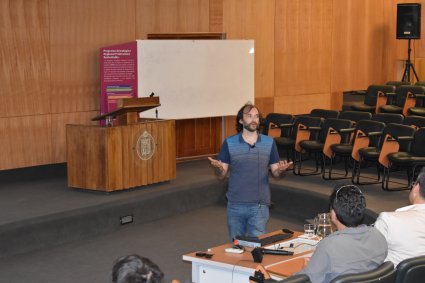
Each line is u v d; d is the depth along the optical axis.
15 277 6.73
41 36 9.66
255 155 5.74
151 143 9.04
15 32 9.41
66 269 7.00
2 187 9.13
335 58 13.92
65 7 9.89
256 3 12.31
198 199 9.57
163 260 7.34
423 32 16.11
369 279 3.42
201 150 11.73
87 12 10.13
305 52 13.27
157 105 8.79
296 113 13.25
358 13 14.30
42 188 9.05
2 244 7.27
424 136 8.79
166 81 10.52
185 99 10.77
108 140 8.51
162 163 9.23
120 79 10.02
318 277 3.62
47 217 7.65
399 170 10.00
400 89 12.36
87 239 8.06
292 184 9.28
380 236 3.75
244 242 4.97
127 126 8.72
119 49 9.98
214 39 11.25
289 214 9.21
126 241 8.02
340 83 14.08
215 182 9.78
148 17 10.88
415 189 4.16
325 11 13.59
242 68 11.41
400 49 15.39
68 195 8.62
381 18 14.83
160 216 9.01
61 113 9.98
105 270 6.98
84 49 10.14
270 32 12.60
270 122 10.59
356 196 3.69
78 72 10.11
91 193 8.73
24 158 9.62
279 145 10.03
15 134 9.52
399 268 3.65
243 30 12.16
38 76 9.69
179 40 10.62
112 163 8.60
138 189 8.98
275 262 4.53
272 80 12.73
